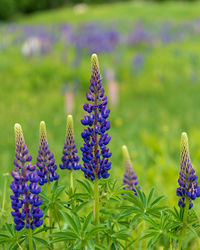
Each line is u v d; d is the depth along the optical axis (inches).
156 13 771.4
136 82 286.0
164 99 242.4
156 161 120.2
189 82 284.7
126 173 75.9
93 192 69.8
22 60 341.7
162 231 67.4
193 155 118.8
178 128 169.0
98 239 69.2
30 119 188.1
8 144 144.3
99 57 354.9
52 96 248.7
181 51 397.7
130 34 494.0
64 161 71.5
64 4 1251.8
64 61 323.3
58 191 70.6
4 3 880.3
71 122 70.8
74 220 67.4
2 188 88.5
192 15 725.9
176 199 89.1
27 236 68.5
